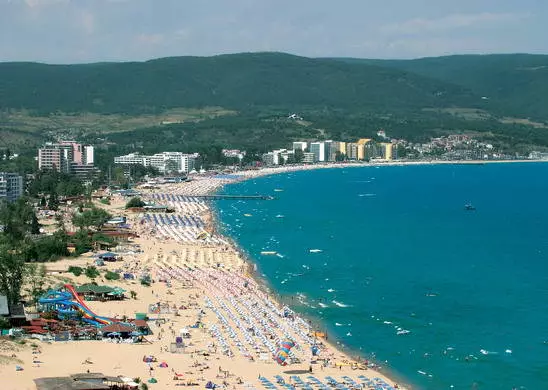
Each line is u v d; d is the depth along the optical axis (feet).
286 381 606.14
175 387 580.71
